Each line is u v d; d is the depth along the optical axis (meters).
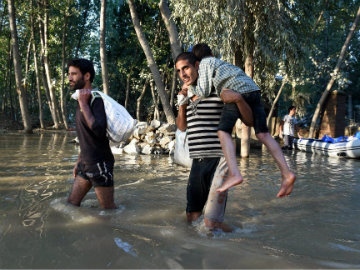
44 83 26.02
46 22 22.80
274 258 2.07
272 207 3.53
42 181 4.51
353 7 16.81
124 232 2.48
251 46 9.05
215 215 2.57
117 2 27.95
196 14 8.59
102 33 13.32
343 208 3.55
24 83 20.53
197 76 2.76
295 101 17.75
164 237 2.40
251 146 11.20
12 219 2.74
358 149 9.15
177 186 4.47
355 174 6.15
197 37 9.22
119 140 2.98
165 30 21.83
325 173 6.24
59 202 3.28
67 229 2.51
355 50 21.92
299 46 9.29
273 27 8.69
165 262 1.94
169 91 24.39
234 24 8.44
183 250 2.15
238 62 9.69
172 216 3.02
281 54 9.30
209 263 1.95
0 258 1.95
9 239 2.27
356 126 17.11
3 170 5.43
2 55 33.16
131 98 30.81
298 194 4.21
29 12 22.14
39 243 2.21
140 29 12.08
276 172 6.05
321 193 4.31
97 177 3.00
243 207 3.51
